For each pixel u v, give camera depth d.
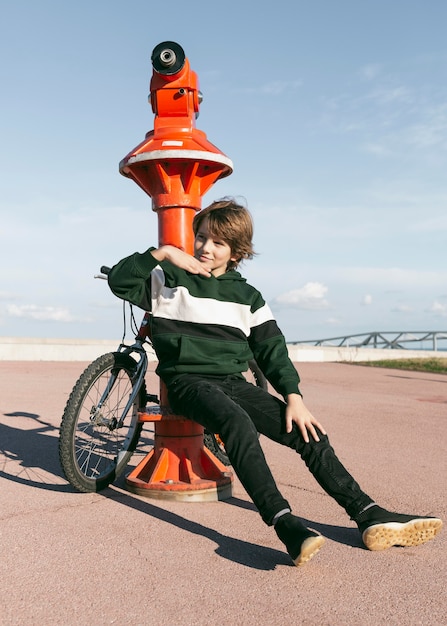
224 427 2.30
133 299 2.74
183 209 3.13
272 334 2.80
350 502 2.31
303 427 2.41
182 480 3.00
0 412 5.36
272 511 2.11
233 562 2.14
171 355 2.73
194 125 3.24
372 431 5.13
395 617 1.77
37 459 3.68
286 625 1.70
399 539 2.28
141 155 3.02
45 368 10.68
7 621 1.68
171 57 3.08
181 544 2.30
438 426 5.53
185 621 1.71
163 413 2.94
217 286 2.79
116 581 1.96
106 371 3.04
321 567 2.13
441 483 3.40
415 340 26.70
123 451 3.16
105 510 2.70
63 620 1.70
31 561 2.10
